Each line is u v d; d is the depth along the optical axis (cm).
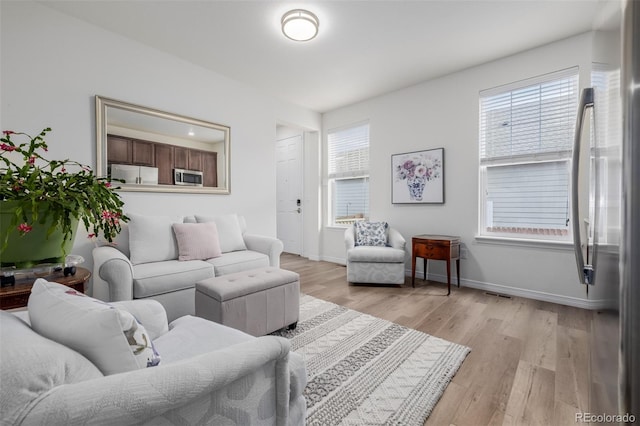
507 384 156
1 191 126
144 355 76
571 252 272
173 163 304
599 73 80
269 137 402
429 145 365
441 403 141
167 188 299
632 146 56
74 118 243
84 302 74
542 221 293
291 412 98
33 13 223
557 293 280
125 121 271
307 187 522
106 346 66
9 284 137
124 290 198
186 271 229
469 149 333
